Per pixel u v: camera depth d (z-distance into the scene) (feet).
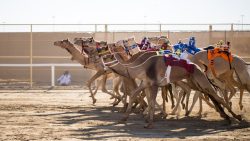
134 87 67.31
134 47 66.80
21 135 54.03
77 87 111.45
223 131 57.26
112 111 73.10
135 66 59.82
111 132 56.18
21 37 137.69
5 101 84.89
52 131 56.44
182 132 56.54
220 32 112.78
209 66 66.59
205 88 59.47
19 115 68.39
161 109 68.18
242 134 55.47
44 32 138.00
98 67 76.89
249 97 92.94
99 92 101.09
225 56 66.28
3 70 135.74
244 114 70.23
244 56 113.29
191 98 92.32
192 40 68.44
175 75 58.39
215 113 71.10
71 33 136.26
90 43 76.48
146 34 112.88
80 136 53.72
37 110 73.82
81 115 69.00
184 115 69.10
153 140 51.67
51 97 91.66
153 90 58.39
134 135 54.44
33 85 116.57
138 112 70.95
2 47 137.28
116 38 112.88
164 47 68.08
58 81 118.73
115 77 77.51
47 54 138.21
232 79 68.74
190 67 58.80
